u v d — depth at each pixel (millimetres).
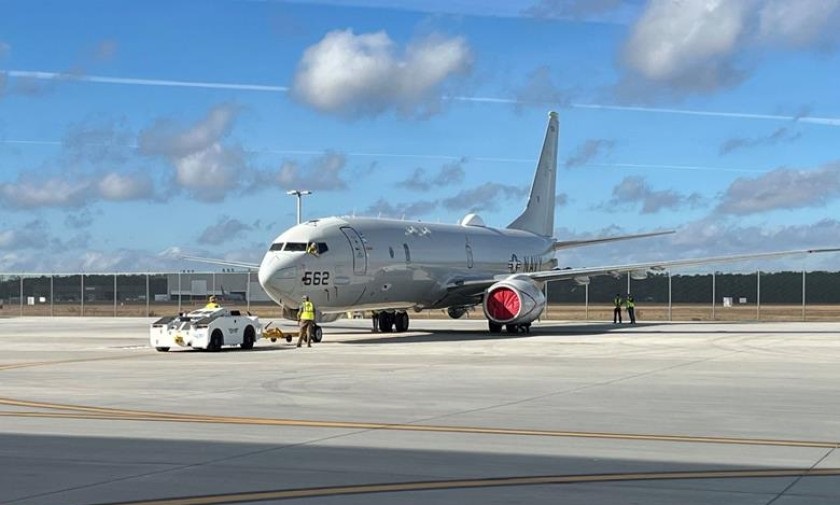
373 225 41500
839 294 82000
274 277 36344
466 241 47688
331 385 20703
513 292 42594
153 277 82250
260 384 20984
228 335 33219
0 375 23453
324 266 37562
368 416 15578
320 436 13453
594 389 19750
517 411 16188
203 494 9609
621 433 13711
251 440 13086
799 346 34812
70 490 9789
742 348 33656
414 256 42688
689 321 66938
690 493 9688
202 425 14547
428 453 12055
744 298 84125
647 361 27562
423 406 16922
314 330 38219
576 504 9195
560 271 44781
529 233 57031
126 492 9695
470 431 13906
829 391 19312
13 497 9461
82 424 14648
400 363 26984
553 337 41500
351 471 10852
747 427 14297
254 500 9352
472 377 22547
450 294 45844
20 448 12414
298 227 38469
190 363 27359
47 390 19734
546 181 59875
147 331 50469
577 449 12352
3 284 83938
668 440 13094
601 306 110188
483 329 50812
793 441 13016
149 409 16531
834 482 10258
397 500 9359
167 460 11547
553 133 60531
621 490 9844
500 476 10578
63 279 82750
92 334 46938
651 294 84875
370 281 39844
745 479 10430
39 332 49375
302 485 10062
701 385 20547
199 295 82750
